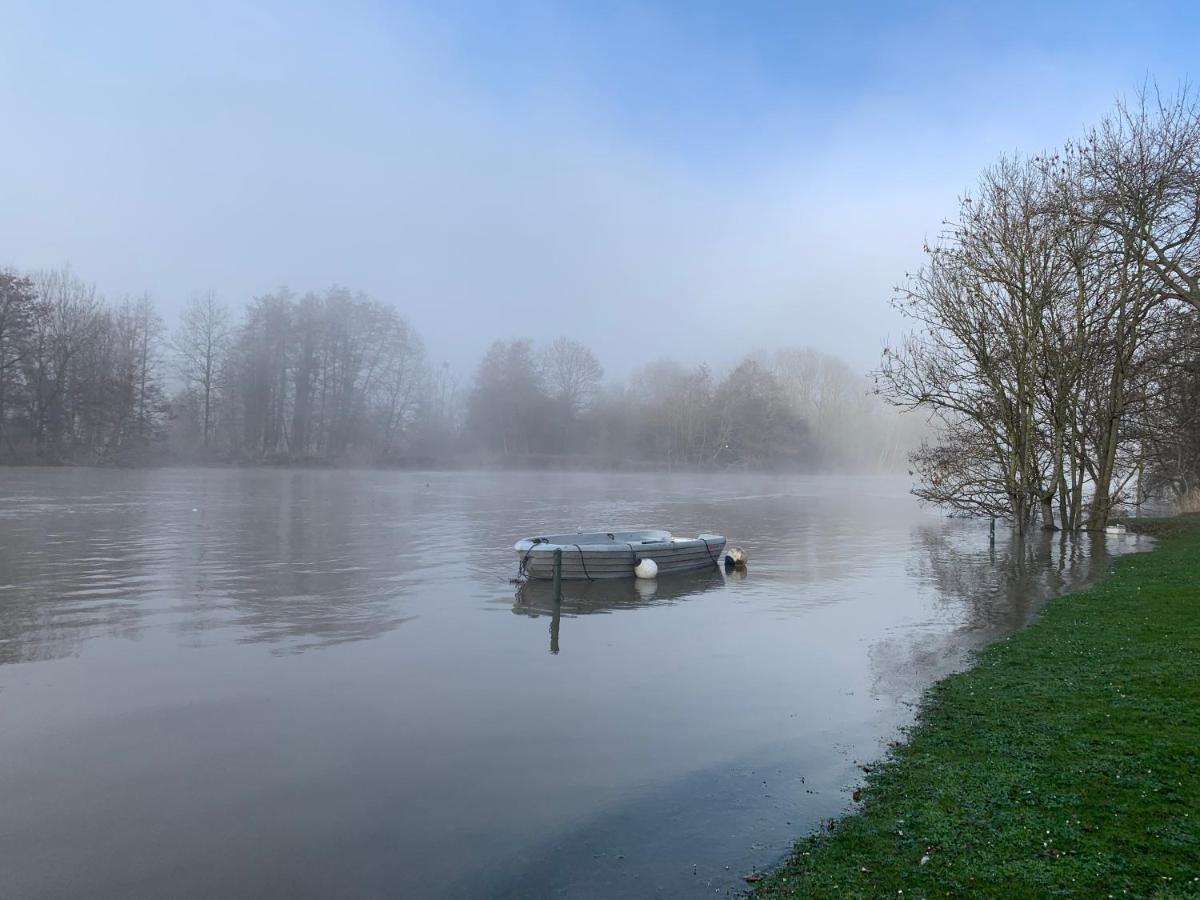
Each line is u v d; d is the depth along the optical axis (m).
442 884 5.50
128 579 18.47
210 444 82.06
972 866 4.73
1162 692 7.79
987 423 28.48
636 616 15.49
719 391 103.25
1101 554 23.17
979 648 12.16
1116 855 4.65
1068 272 26.92
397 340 89.50
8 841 6.22
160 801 6.92
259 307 82.69
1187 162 24.47
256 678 10.71
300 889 5.48
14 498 42.06
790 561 24.33
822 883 4.81
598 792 6.99
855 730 8.41
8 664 11.28
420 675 10.96
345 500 45.47
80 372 68.94
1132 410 28.12
